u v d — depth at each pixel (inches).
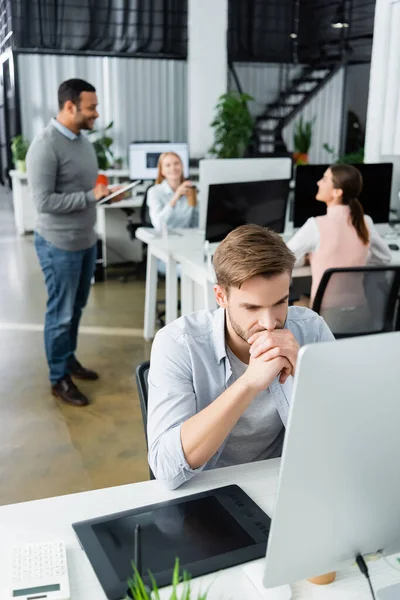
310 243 113.9
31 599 37.4
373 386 32.0
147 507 46.9
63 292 127.6
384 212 160.2
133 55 337.7
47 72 359.6
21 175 302.8
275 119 394.6
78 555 42.2
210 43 337.1
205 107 343.3
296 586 40.3
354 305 113.8
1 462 108.4
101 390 137.6
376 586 40.3
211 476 51.7
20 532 44.5
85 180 127.0
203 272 125.0
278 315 48.4
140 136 382.3
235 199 133.7
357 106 418.9
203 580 39.9
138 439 117.0
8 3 315.3
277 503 32.9
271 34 366.9
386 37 175.6
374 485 34.6
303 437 31.7
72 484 102.0
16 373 146.3
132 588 35.0
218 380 54.4
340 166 112.4
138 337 170.9
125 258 247.9
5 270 244.2
